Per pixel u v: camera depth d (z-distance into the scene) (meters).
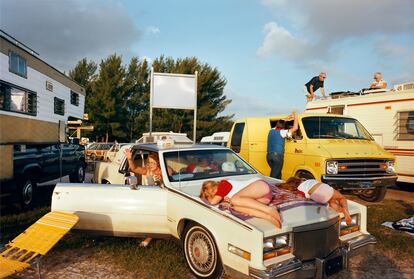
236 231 3.19
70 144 9.76
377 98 9.62
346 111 10.38
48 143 8.13
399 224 5.69
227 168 4.98
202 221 3.56
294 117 7.21
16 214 6.43
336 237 3.56
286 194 3.95
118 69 35.75
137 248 4.56
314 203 3.67
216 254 3.44
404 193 9.72
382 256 4.54
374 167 6.98
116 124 34.69
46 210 6.60
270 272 2.92
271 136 7.18
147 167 5.20
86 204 4.31
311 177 6.88
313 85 11.75
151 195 4.21
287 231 3.17
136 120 36.56
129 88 36.47
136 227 4.24
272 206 3.37
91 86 37.50
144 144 5.61
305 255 3.25
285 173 7.61
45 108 8.01
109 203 4.26
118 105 35.41
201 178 4.62
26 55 6.96
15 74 6.48
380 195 7.67
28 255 4.12
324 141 7.16
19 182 6.65
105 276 3.84
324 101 11.07
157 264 4.04
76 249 4.59
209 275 3.55
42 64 7.82
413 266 4.25
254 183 3.63
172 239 4.25
